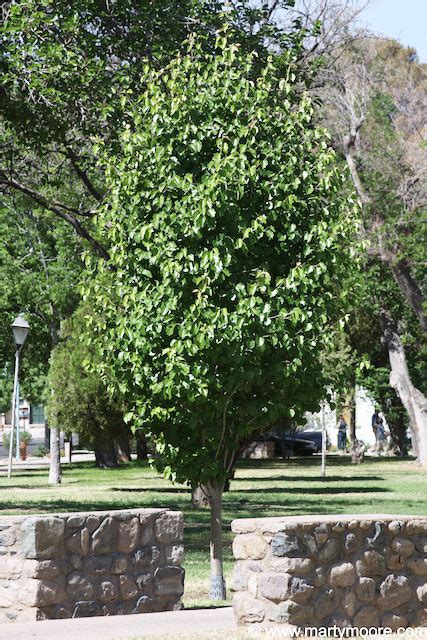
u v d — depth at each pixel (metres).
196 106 11.74
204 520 21.88
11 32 19.59
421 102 41.41
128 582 10.17
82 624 9.08
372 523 8.79
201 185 11.22
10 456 36.91
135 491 30.09
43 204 24.20
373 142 40.22
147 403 11.94
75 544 9.80
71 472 42.69
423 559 9.12
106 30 20.64
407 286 41.78
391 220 39.62
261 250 11.73
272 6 23.20
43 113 20.52
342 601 8.48
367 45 39.00
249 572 8.35
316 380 12.02
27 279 34.59
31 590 9.48
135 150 11.95
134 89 20.05
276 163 11.74
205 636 8.16
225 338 10.98
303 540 8.27
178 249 11.46
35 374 53.75
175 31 20.70
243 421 11.91
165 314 11.40
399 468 42.91
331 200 12.13
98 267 12.29
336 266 11.83
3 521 9.73
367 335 49.41
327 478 36.31
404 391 45.22
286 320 11.43
